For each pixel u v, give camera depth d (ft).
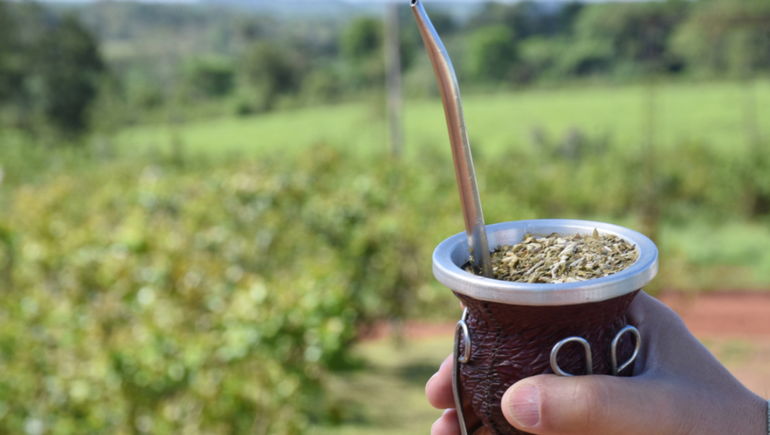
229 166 17.11
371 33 117.29
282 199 14.61
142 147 79.36
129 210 14.03
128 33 119.14
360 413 13.70
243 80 113.60
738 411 2.18
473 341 2.19
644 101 82.07
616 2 105.09
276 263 13.12
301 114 103.40
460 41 119.14
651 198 34.06
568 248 2.28
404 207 15.28
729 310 22.11
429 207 15.99
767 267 27.73
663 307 2.45
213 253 11.93
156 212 13.87
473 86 112.16
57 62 90.79
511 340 2.07
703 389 2.18
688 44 84.38
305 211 14.33
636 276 1.92
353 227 14.32
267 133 89.56
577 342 2.02
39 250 10.26
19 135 78.48
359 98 109.81
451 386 2.68
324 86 112.57
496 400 2.14
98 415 7.62
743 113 70.44
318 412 11.12
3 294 9.80
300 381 8.76
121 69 108.58
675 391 2.10
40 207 14.24
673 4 98.32
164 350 7.81
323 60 121.39
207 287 9.41
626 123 74.43
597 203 38.50
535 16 119.14
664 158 44.09
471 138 75.92
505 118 86.43
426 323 20.99
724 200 38.45
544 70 110.22
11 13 88.33
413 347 18.58
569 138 59.47
